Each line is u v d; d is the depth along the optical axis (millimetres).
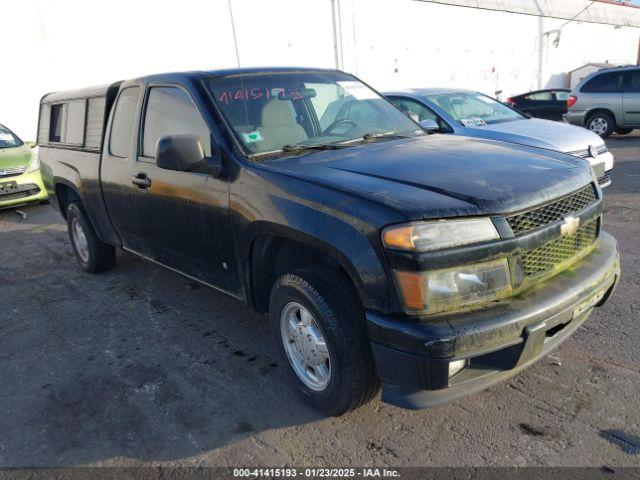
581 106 13570
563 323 2615
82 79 12508
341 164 3035
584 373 3207
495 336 2328
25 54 11703
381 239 2363
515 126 6980
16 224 8383
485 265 2396
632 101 12773
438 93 7848
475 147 3371
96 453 2854
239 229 3184
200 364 3686
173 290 5109
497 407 2971
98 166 4676
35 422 3164
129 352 3936
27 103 11891
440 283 2322
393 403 2498
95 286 5375
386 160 3055
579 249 2855
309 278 2787
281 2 15438
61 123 5621
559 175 2834
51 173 5688
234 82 3703
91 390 3461
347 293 2691
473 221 2385
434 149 3307
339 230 2541
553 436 2707
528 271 2533
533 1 24344
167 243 4035
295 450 2766
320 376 2924
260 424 2990
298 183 2818
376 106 4219
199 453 2797
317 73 4203
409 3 18828
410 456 2658
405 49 19062
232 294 3574
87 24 12375
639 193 7406
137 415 3154
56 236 7508
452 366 2357
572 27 26719
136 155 4117
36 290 5395
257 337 4023
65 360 3893
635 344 3475
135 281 5426
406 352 2340
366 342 2637
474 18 21422
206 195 3398
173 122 3764
